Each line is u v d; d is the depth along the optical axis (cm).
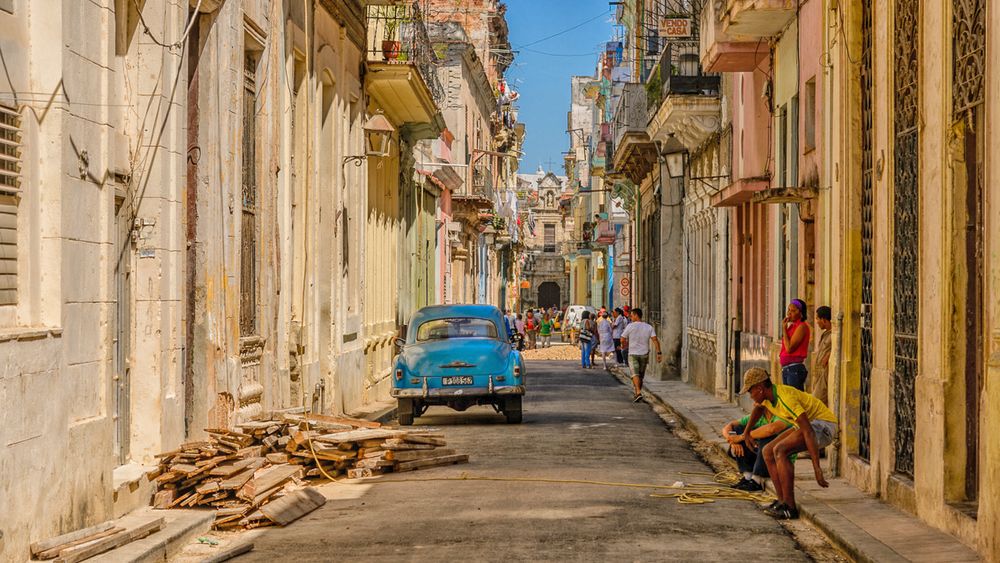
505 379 2086
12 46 894
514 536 1018
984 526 892
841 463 1355
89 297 998
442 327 2230
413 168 3503
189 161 1359
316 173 2008
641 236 4250
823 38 1446
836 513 1100
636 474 1428
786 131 1884
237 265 1480
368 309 2688
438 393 2077
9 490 837
